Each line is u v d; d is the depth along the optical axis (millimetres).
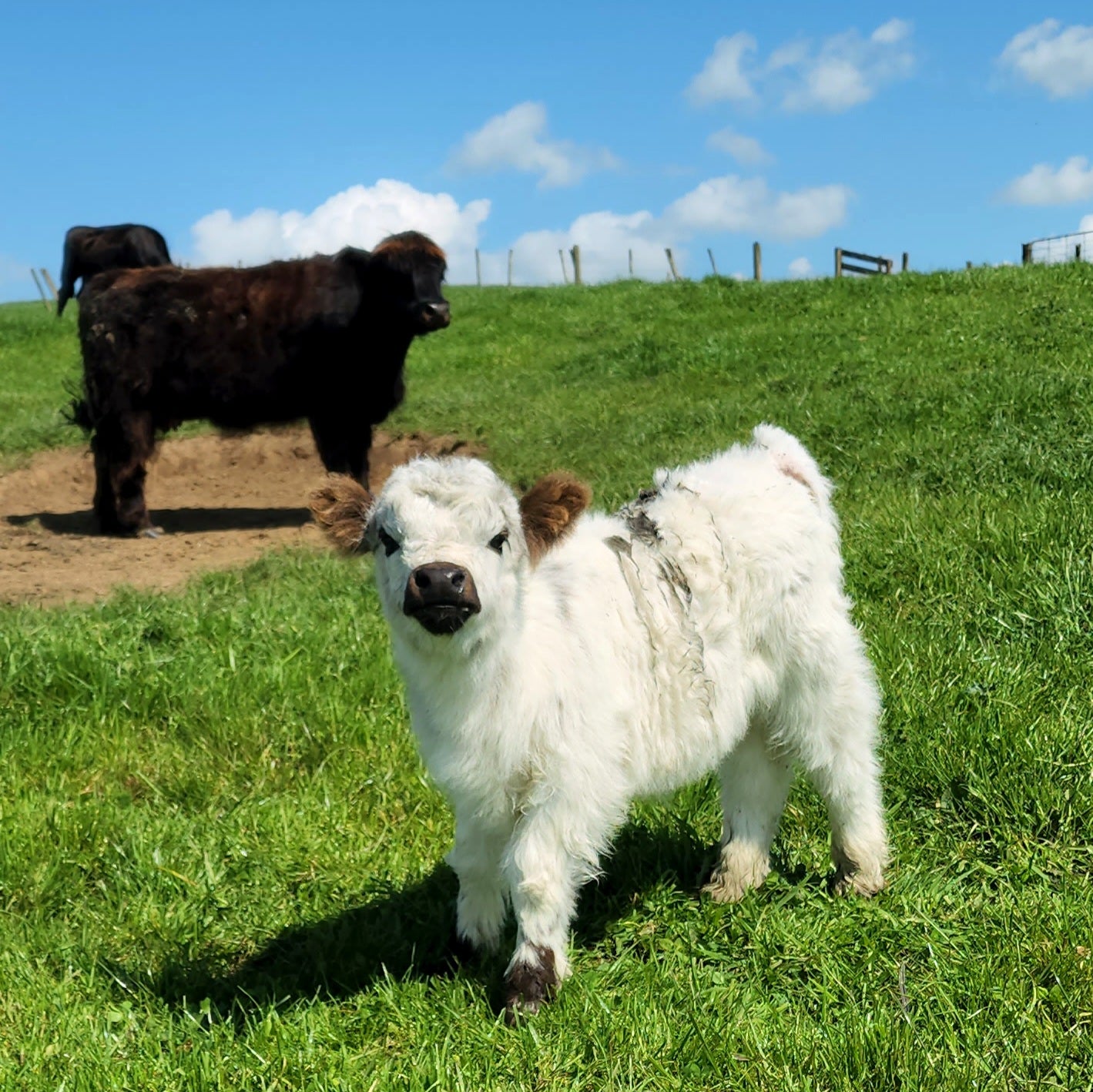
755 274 17422
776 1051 2199
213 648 3936
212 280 6055
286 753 3414
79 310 6074
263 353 6082
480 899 2602
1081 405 5230
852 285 10336
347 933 2697
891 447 5262
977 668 3359
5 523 6348
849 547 4176
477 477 2422
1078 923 2518
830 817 2822
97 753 3422
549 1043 2271
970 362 6578
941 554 3977
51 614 4348
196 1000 2586
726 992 2418
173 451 7738
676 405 7148
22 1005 2535
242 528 6172
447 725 2426
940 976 2412
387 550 2430
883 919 2604
